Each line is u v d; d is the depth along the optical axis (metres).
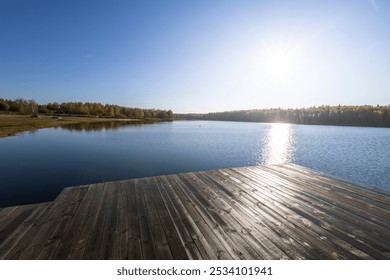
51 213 3.25
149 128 45.41
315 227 2.79
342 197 3.80
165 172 11.57
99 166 12.35
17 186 8.77
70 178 9.99
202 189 4.31
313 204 3.53
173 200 3.76
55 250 2.35
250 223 2.92
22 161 13.01
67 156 14.74
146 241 2.51
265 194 4.01
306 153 18.58
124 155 15.80
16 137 23.56
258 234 2.65
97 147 18.86
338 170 13.38
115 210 3.36
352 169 13.59
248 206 3.48
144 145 20.95
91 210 3.36
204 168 12.73
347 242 2.46
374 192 4.04
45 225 2.89
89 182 9.49
